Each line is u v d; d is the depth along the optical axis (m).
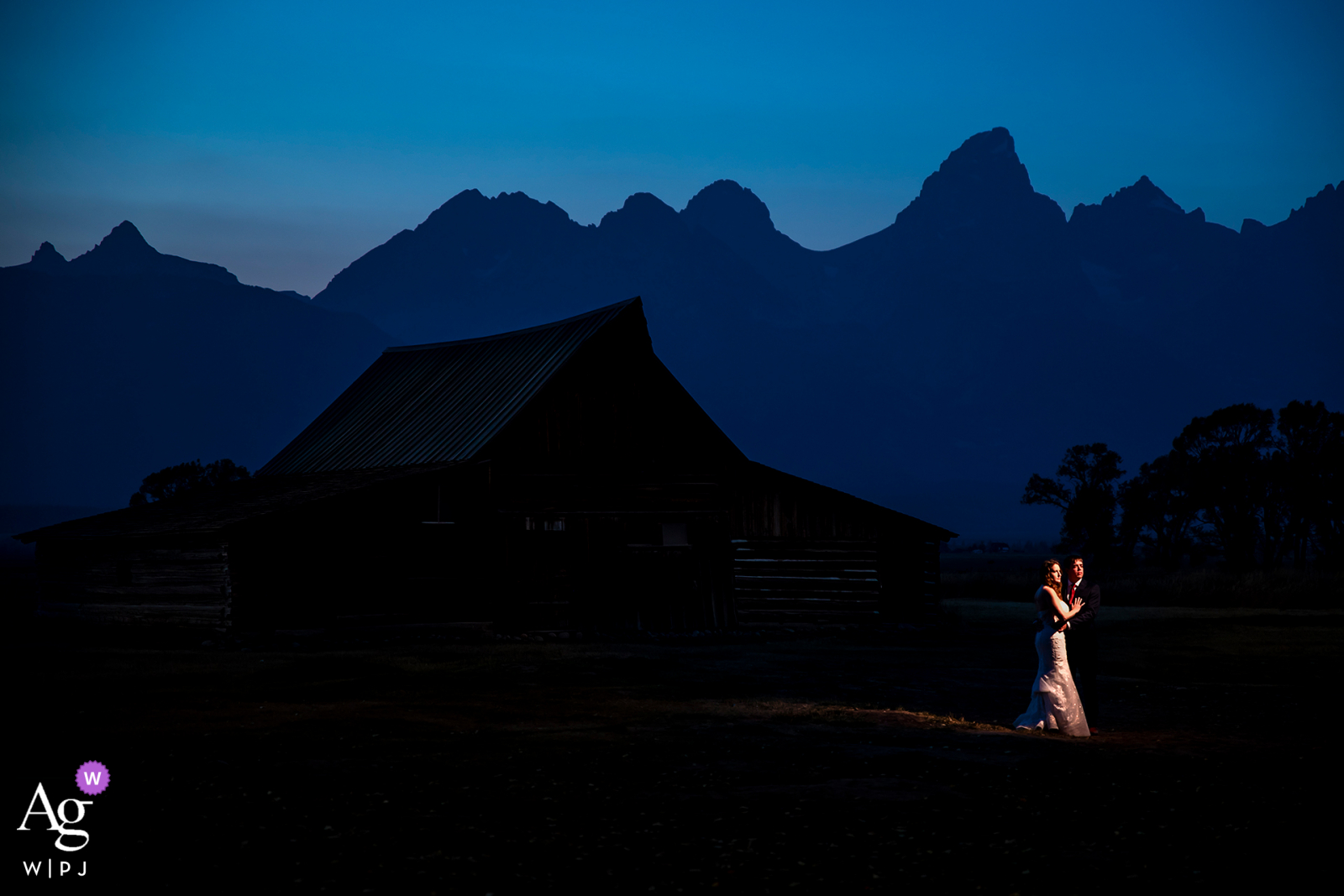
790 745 12.62
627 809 9.44
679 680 19.33
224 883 7.35
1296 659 23.72
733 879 7.56
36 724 13.30
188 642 25.22
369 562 27.17
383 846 8.21
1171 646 26.31
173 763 11.02
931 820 9.12
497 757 11.72
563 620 29.95
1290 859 8.09
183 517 28.77
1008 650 26.91
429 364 38.03
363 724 13.76
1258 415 65.31
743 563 32.97
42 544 32.81
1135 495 70.69
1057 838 8.64
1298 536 64.25
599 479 31.14
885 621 34.09
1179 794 10.18
